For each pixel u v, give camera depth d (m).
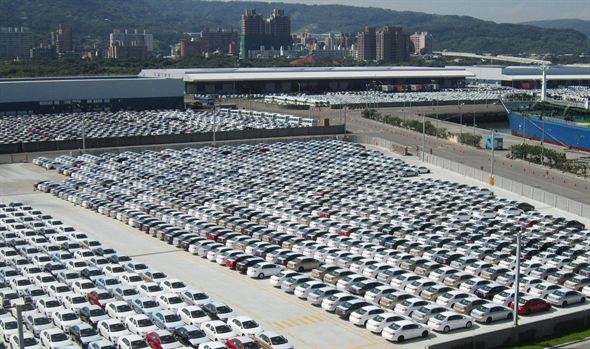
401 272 80.25
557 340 65.56
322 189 131.00
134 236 101.06
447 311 68.19
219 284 80.00
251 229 100.50
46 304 67.56
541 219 109.31
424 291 75.00
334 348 62.44
